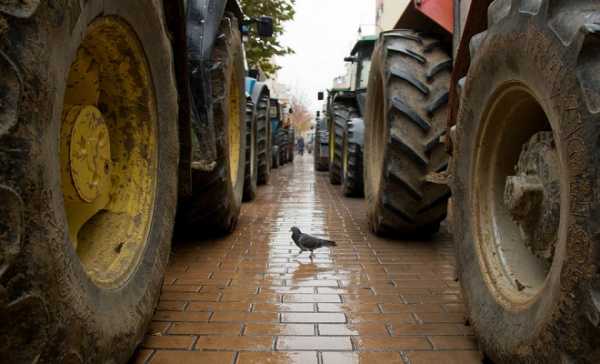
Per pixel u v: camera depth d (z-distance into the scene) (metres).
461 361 2.36
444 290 3.45
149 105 2.38
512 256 2.27
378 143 5.48
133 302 2.12
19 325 1.30
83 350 1.63
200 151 3.83
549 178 1.87
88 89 2.15
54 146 1.43
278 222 6.09
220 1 4.03
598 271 1.41
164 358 2.37
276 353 2.43
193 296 3.27
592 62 1.50
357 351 2.46
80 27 1.62
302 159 29.58
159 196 2.49
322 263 4.17
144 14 2.18
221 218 4.77
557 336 1.60
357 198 8.59
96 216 2.28
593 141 1.43
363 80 9.92
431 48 4.41
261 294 3.33
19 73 1.26
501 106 2.21
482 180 2.41
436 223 4.78
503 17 2.06
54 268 1.42
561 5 1.66
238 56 5.14
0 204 1.21
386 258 4.35
